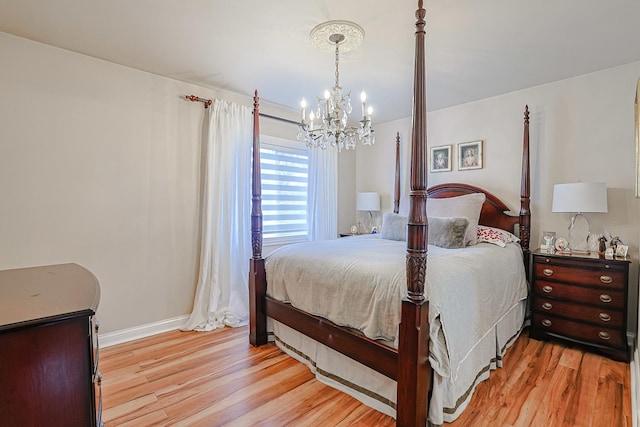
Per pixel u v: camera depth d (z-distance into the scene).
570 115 2.92
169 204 2.95
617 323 2.36
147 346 2.62
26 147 2.27
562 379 2.10
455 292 1.77
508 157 3.30
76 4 1.83
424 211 1.53
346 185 4.71
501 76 2.86
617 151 2.69
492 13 1.88
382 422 1.71
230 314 3.14
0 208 2.19
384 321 1.75
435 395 1.62
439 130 3.84
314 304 2.17
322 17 1.94
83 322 0.90
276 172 3.81
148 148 2.82
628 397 1.89
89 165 2.53
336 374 2.05
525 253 2.97
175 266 3.00
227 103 3.22
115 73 2.63
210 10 1.89
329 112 2.31
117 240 2.68
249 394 1.96
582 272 2.52
